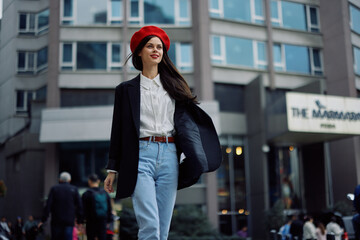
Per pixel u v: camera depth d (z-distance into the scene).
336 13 15.48
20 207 15.95
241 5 20.31
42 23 17.38
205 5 19.42
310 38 17.72
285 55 19.62
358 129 16.20
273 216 16.58
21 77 10.78
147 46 2.35
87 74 18.80
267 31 20.20
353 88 16.28
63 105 18.48
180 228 15.52
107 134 17.41
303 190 19.17
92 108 17.69
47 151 17.64
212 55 19.53
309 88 17.53
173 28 19.58
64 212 5.81
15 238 12.91
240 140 19.89
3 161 11.82
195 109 2.32
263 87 18.66
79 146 18.44
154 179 2.30
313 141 18.53
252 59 20.11
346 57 15.85
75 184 18.17
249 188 19.41
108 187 2.36
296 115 15.78
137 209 2.21
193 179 2.19
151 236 2.16
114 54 19.19
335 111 16.09
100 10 19.34
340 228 8.50
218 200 18.91
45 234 16.00
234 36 19.95
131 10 19.55
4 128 11.02
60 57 18.67
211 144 2.29
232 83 19.77
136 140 2.25
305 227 10.00
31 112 16.48
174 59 19.39
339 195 17.98
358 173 17.31
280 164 19.20
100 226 5.92
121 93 2.35
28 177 17.03
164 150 2.28
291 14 18.86
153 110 2.29
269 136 18.05
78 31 18.94
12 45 10.41
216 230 16.38
